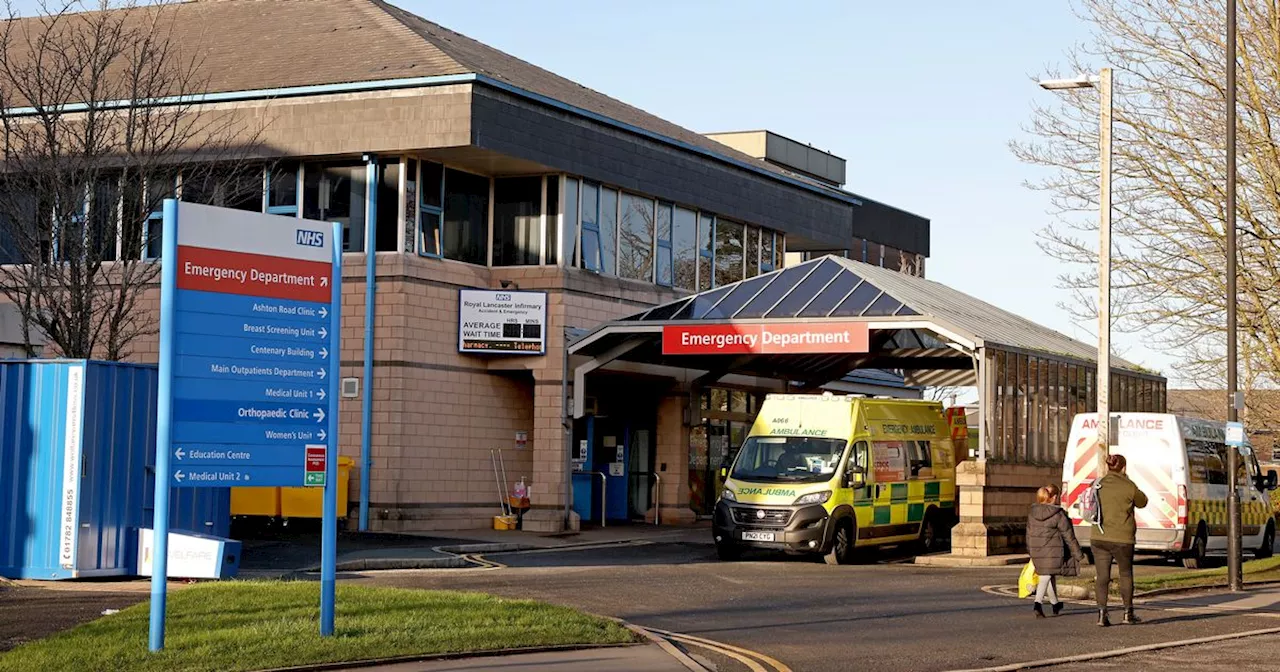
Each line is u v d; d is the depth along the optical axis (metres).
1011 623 16.53
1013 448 28.02
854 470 25.00
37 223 24.86
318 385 13.11
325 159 30.02
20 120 28.02
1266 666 13.34
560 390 31.22
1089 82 21.77
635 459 36.03
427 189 30.33
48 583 18.55
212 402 12.44
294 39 32.59
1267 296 25.31
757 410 39.75
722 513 24.91
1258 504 28.69
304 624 13.43
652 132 34.12
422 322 29.95
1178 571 24.45
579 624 14.20
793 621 16.28
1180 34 25.53
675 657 12.84
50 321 25.30
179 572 19.14
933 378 40.75
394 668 11.98
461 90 28.86
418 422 29.78
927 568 24.28
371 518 29.27
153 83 27.59
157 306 30.14
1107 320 21.61
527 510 31.69
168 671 11.36
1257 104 24.97
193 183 28.77
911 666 13.07
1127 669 13.12
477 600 15.44
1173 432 24.81
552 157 31.09
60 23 33.50
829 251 46.00
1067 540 17.19
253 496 28.86
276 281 12.88
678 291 35.62
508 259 32.12
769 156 54.12
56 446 18.95
